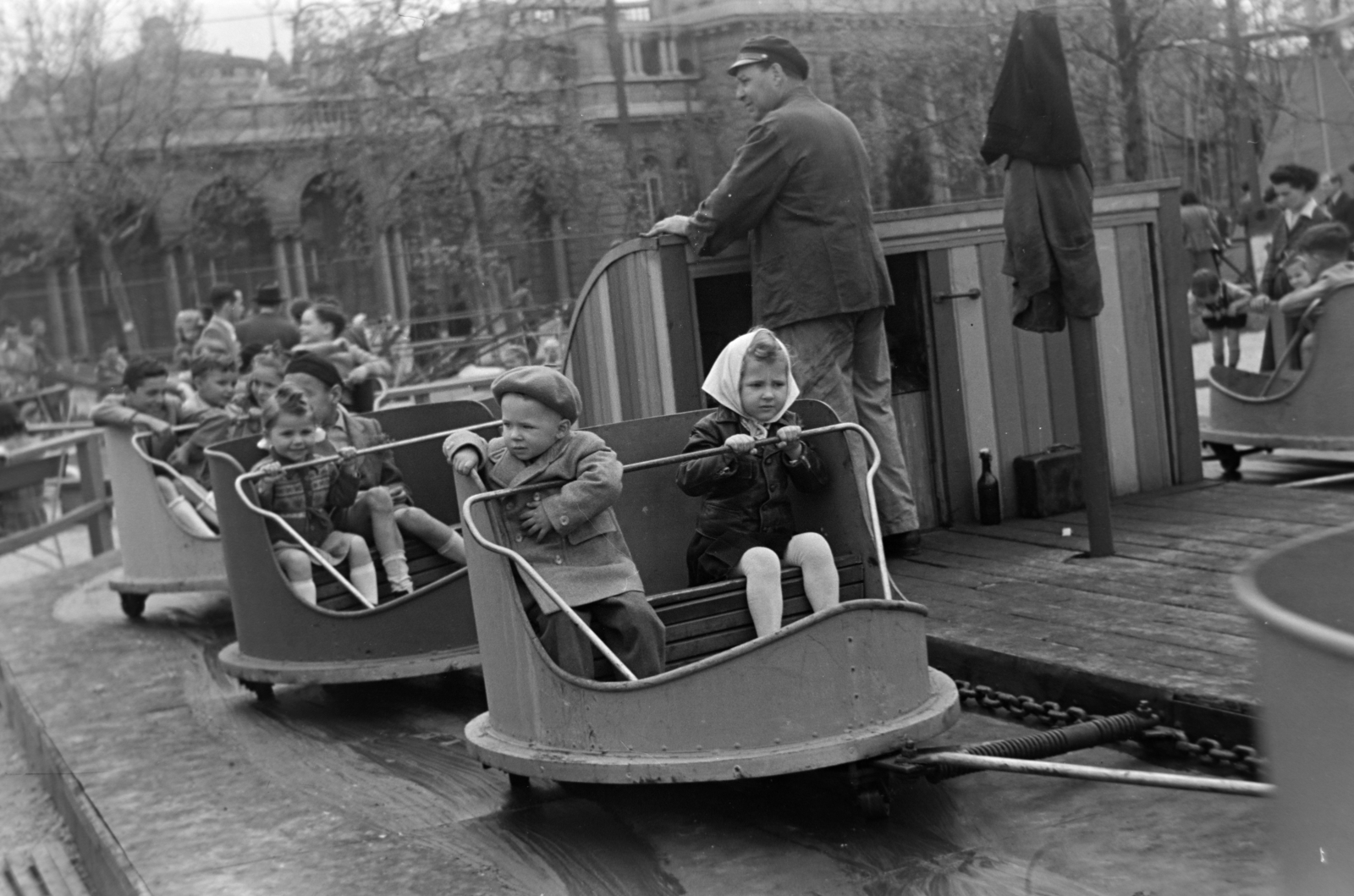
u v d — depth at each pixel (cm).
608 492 495
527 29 1670
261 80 3541
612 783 450
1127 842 427
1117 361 848
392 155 1811
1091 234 676
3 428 1808
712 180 1550
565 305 1647
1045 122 661
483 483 516
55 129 3512
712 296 814
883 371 734
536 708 481
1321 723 198
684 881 433
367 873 457
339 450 696
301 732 648
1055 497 808
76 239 3597
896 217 788
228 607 958
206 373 978
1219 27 1495
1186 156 1698
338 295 1959
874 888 413
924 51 1418
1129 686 501
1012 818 454
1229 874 398
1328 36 1462
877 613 450
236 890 452
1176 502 813
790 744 439
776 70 706
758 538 526
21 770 748
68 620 955
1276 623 204
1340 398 901
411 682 724
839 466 532
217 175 3494
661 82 1559
